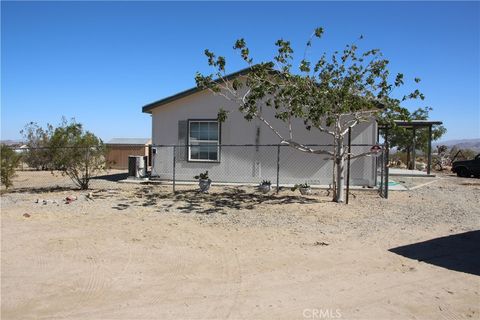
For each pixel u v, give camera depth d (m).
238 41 11.15
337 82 11.20
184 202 11.74
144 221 9.18
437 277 5.76
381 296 5.05
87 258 6.45
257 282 5.47
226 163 15.96
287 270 5.97
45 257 6.48
